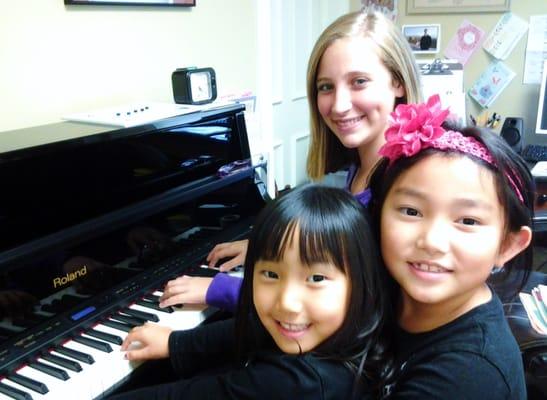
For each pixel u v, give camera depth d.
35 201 1.02
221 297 1.13
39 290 0.99
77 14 1.48
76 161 1.10
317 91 1.31
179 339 1.00
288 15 2.90
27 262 0.97
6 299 0.94
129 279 1.18
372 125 1.22
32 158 1.02
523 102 3.02
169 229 1.30
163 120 1.30
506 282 1.06
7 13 1.31
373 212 0.88
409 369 0.76
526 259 0.87
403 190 0.74
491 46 3.00
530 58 2.94
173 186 1.33
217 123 1.48
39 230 1.03
